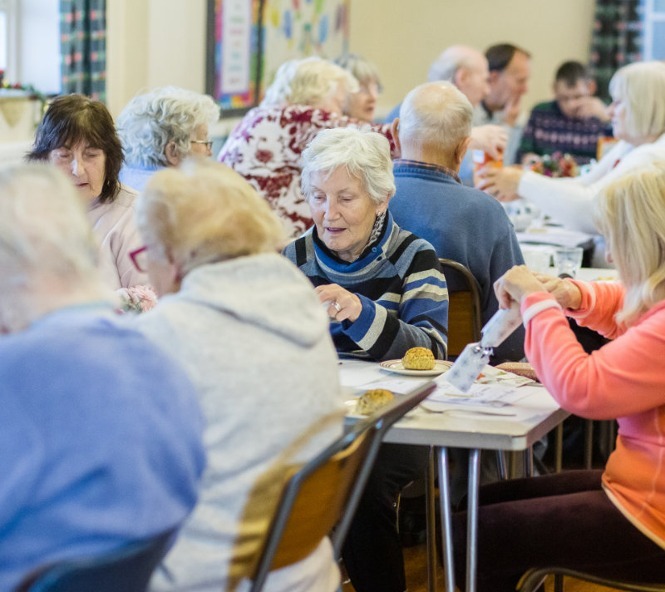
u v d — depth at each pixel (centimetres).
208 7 621
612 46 827
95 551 129
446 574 230
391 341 267
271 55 707
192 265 168
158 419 136
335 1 804
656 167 224
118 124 347
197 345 158
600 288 265
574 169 555
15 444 128
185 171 174
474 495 222
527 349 229
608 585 225
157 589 158
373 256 282
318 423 167
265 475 161
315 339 167
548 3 842
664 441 217
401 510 343
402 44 880
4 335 145
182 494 138
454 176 331
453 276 313
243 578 163
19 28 520
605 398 214
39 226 141
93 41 519
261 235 170
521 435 211
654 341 213
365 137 278
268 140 423
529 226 478
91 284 145
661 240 218
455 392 242
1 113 460
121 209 300
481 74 551
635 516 219
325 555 180
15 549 129
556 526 224
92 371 132
